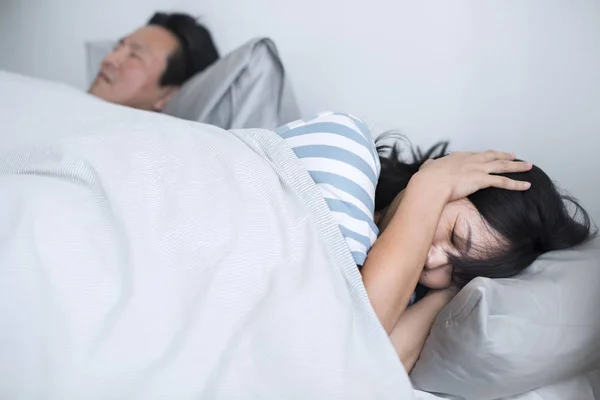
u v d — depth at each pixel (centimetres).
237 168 90
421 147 150
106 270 74
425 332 100
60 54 197
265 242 83
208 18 179
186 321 72
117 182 82
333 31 161
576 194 135
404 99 153
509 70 142
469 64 145
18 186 78
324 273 80
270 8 169
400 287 92
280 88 151
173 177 87
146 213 81
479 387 91
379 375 75
